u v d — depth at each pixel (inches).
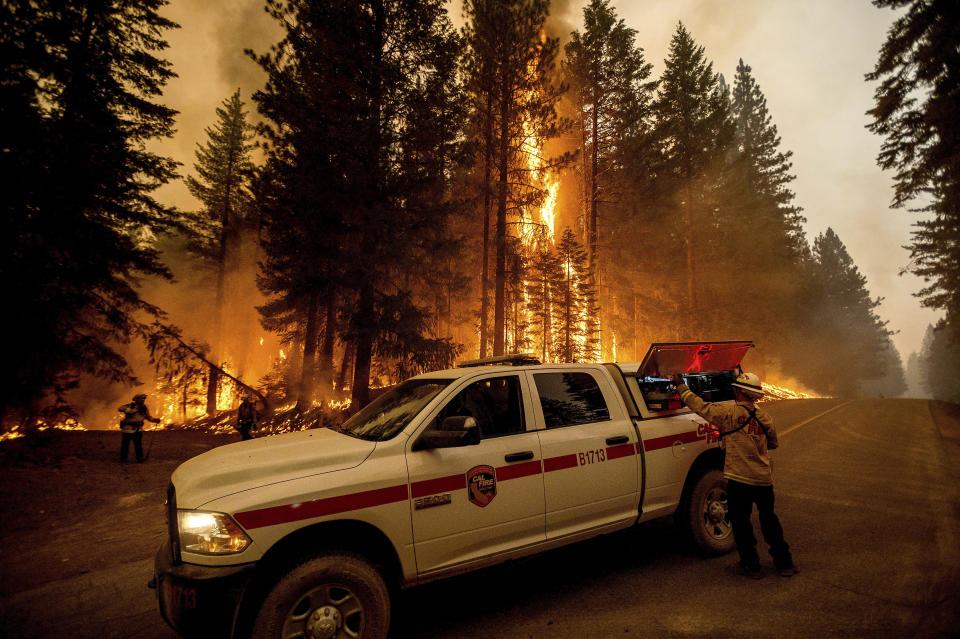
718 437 175.8
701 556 177.0
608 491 156.7
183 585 99.7
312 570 107.5
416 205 575.5
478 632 129.3
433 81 583.2
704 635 123.0
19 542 221.0
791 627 125.2
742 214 1513.3
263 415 819.4
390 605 118.6
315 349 818.8
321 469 118.4
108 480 345.7
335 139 528.1
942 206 699.4
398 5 571.2
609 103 1141.1
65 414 525.7
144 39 603.2
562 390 163.3
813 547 183.3
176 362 679.7
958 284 1226.0
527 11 789.9
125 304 593.3
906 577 152.4
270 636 102.0
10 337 440.5
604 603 143.3
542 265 975.6
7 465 361.4
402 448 128.3
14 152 440.5
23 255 461.1
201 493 109.5
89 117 524.7
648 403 182.5
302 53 567.8
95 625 142.8
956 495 248.1
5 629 140.6
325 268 570.3
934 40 619.8
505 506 135.9
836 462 348.8
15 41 467.2
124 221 585.0
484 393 148.6
